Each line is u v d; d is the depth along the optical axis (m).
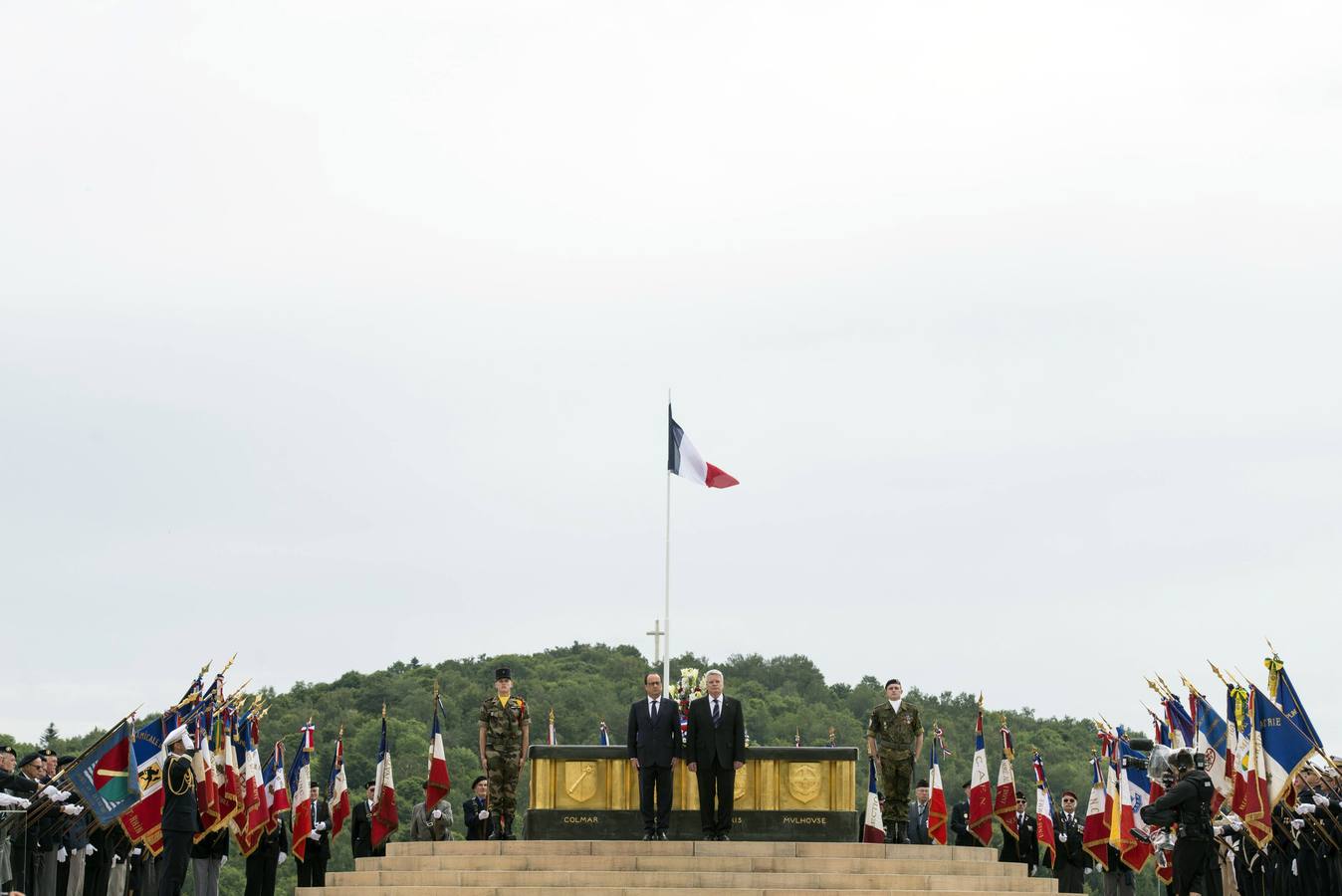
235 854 50.59
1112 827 26.80
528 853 23.50
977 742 28.31
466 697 89.50
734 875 22.19
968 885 22.36
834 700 99.50
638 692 97.50
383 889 21.78
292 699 87.00
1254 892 23.72
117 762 21.30
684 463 29.77
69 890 21.94
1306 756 21.61
